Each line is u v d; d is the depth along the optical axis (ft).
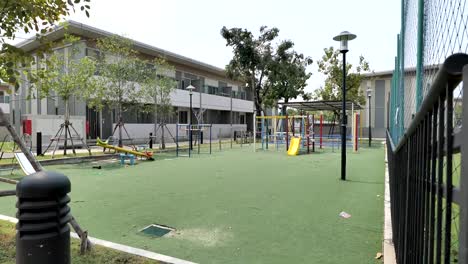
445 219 2.89
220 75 100.27
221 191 20.63
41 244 5.16
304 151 52.26
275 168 31.96
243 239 11.87
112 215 15.10
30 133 48.47
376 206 16.57
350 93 76.48
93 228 13.21
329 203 17.26
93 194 19.79
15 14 10.39
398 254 8.77
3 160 33.94
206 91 93.86
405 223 6.83
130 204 17.21
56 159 35.70
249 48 74.38
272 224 13.65
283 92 76.89
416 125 4.96
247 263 9.78
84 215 15.10
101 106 46.19
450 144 2.75
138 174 28.25
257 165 34.50
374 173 28.19
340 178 25.54
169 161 38.78
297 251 10.69
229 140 89.51
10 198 18.52
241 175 27.48
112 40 47.34
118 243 11.52
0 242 10.70
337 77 75.20
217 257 10.25
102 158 40.93
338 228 13.05
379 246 11.10
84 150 48.39
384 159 39.70
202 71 92.73
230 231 12.79
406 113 9.75
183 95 80.74
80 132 52.80
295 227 13.23
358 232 12.55
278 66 75.46
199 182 24.06
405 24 11.04
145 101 53.06
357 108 59.72
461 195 2.26
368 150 53.62
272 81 77.30
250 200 18.07
